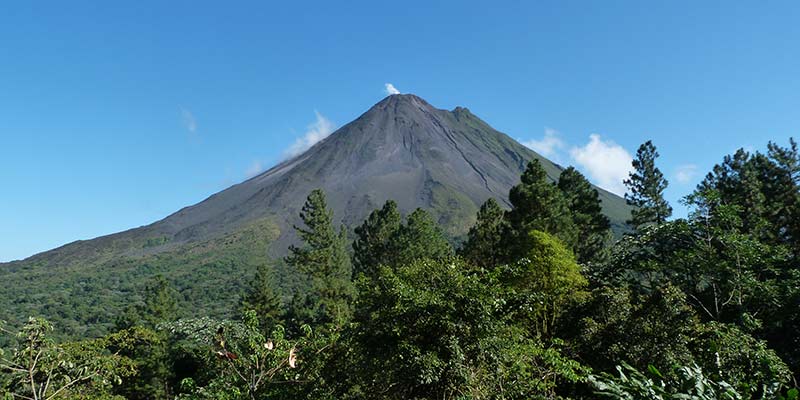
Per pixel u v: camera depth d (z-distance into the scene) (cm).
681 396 435
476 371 946
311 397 993
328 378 1026
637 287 2469
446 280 1027
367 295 1081
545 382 1075
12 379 1059
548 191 3250
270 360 965
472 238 4112
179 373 3738
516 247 2912
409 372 927
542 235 2311
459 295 971
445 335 956
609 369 1512
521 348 1038
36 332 1044
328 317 4003
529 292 1120
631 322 1570
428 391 985
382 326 1006
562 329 1902
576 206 3859
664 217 3753
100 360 1292
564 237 3138
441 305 946
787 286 1839
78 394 1260
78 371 1198
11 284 18412
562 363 1052
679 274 2173
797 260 2203
